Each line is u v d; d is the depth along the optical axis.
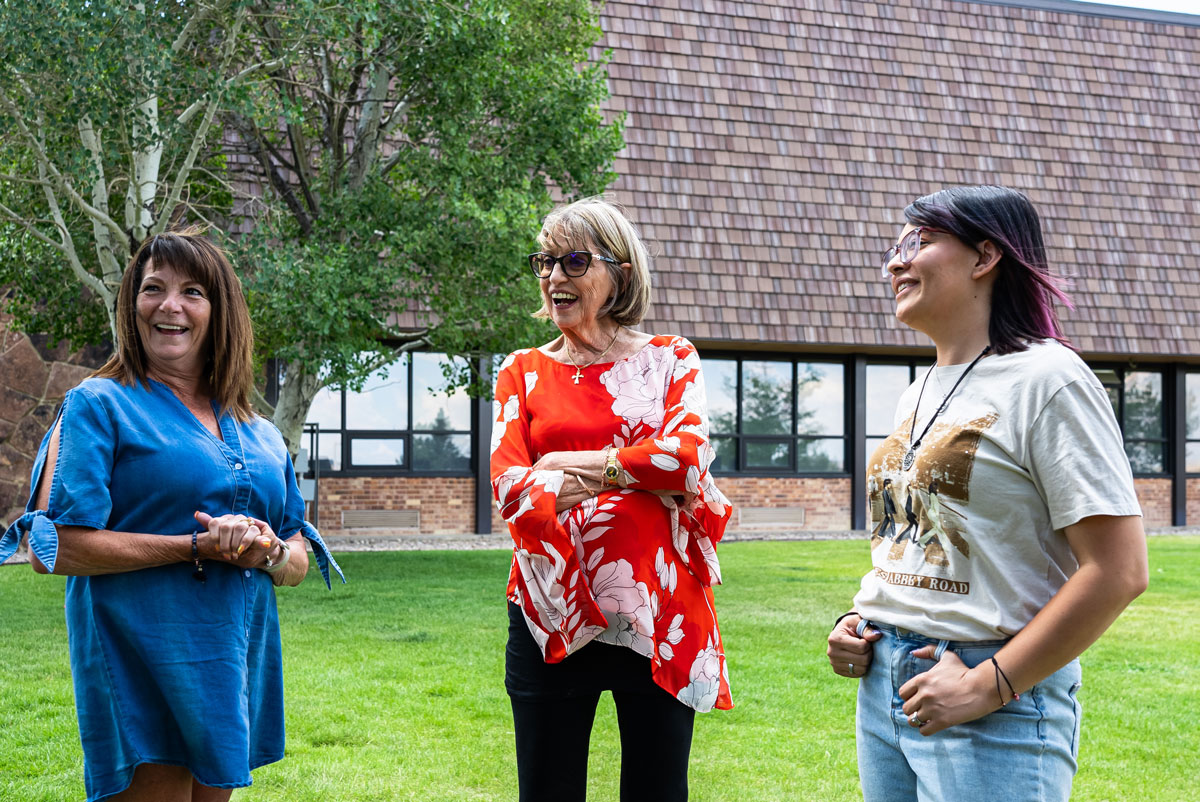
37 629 6.00
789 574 9.28
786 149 14.45
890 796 1.80
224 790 2.20
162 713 2.01
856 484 14.71
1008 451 1.64
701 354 14.38
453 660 5.31
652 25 14.40
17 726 4.01
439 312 8.98
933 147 15.06
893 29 15.49
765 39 14.86
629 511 2.10
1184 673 5.33
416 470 13.17
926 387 1.83
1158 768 3.80
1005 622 1.63
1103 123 15.84
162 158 7.95
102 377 2.13
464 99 8.53
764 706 4.57
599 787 3.54
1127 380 15.80
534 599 2.08
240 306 2.27
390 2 7.75
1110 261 15.08
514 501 2.10
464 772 3.61
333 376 8.10
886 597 1.79
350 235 8.59
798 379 14.77
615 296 2.29
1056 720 1.62
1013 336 1.73
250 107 7.23
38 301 9.98
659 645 2.09
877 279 14.30
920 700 1.63
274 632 2.29
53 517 1.94
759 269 13.82
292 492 2.39
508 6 8.73
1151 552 11.31
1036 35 16.12
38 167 7.54
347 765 3.66
